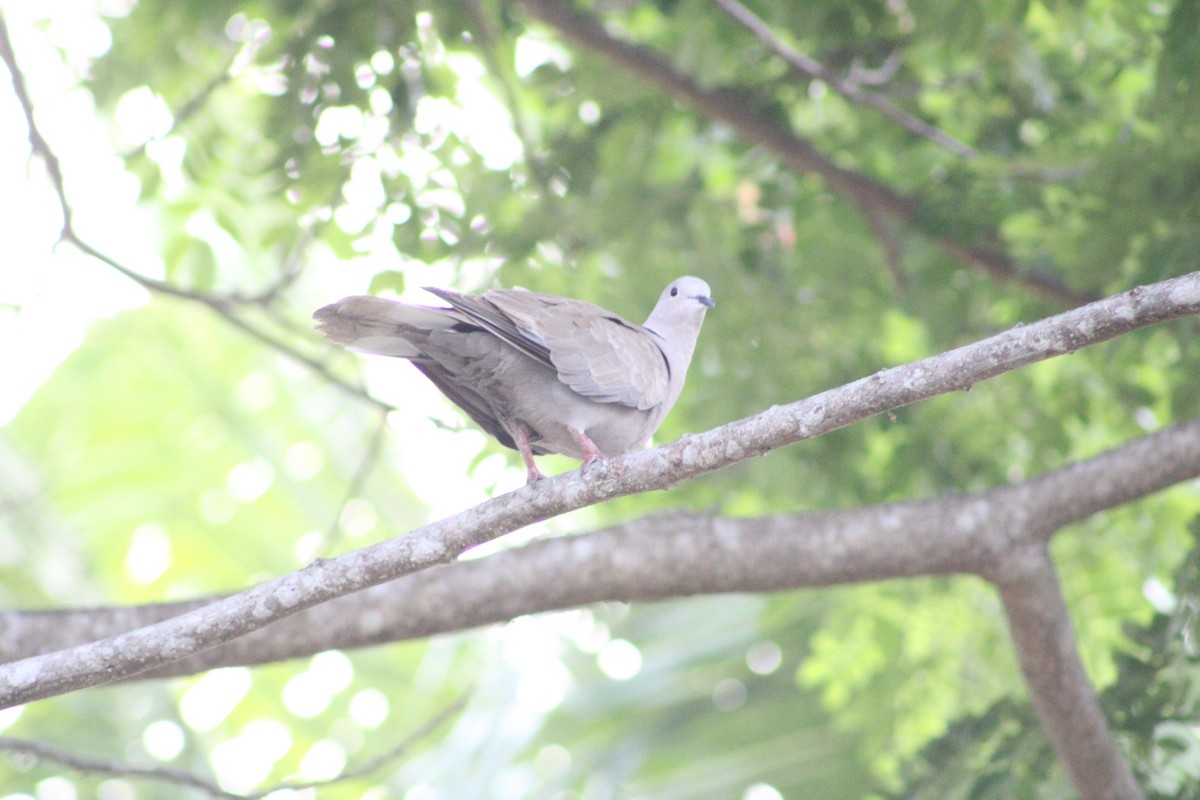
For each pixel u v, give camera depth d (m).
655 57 12.22
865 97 12.17
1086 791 9.32
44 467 19.20
